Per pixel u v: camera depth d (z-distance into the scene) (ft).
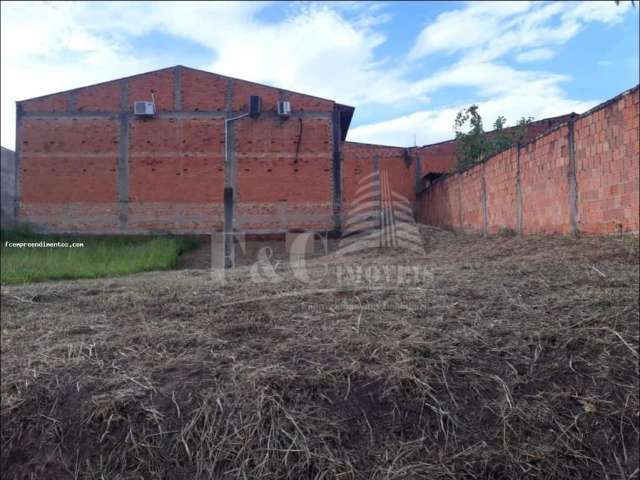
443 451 7.04
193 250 45.14
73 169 51.24
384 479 6.63
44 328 12.87
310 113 53.31
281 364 8.84
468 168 37.40
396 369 8.30
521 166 27.99
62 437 7.87
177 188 52.03
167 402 8.09
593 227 20.80
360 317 11.11
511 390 7.88
